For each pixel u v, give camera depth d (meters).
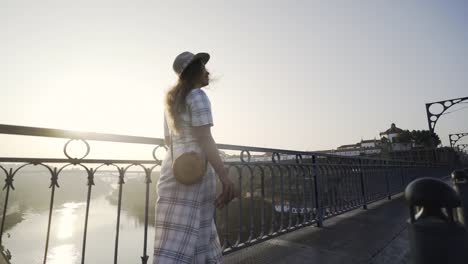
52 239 53.88
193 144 1.35
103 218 71.06
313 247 2.64
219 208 1.27
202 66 1.50
